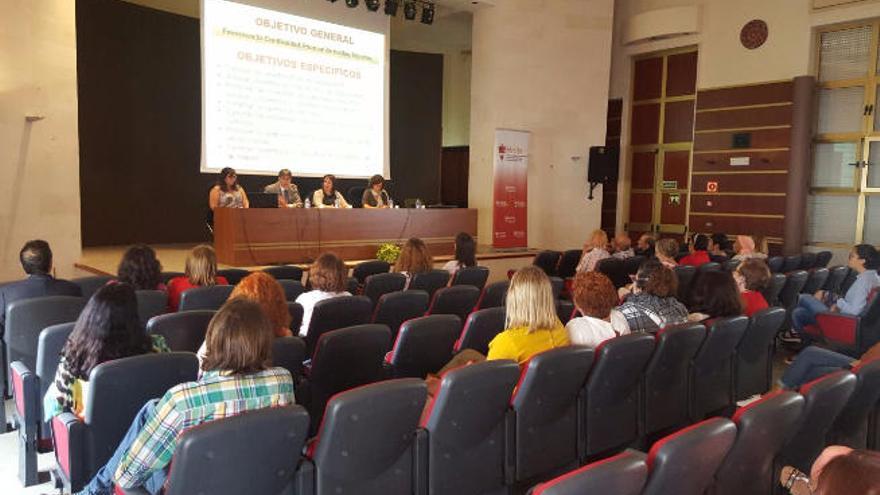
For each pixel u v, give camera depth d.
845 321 4.85
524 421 2.50
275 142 8.65
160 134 9.81
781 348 5.78
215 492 1.69
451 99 13.49
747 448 2.00
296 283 4.46
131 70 9.37
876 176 8.66
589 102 10.59
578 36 10.47
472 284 5.37
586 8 10.48
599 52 10.60
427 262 5.08
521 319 2.83
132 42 9.34
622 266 6.61
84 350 2.30
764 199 9.50
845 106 8.88
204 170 8.05
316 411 2.82
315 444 1.95
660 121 10.91
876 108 8.60
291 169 8.82
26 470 2.80
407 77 12.68
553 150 10.42
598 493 1.47
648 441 3.29
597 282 3.14
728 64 9.80
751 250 6.98
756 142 9.54
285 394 2.00
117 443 2.23
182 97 10.05
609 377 2.76
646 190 11.18
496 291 4.49
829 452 1.26
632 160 11.34
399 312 3.91
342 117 9.28
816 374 3.57
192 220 10.34
